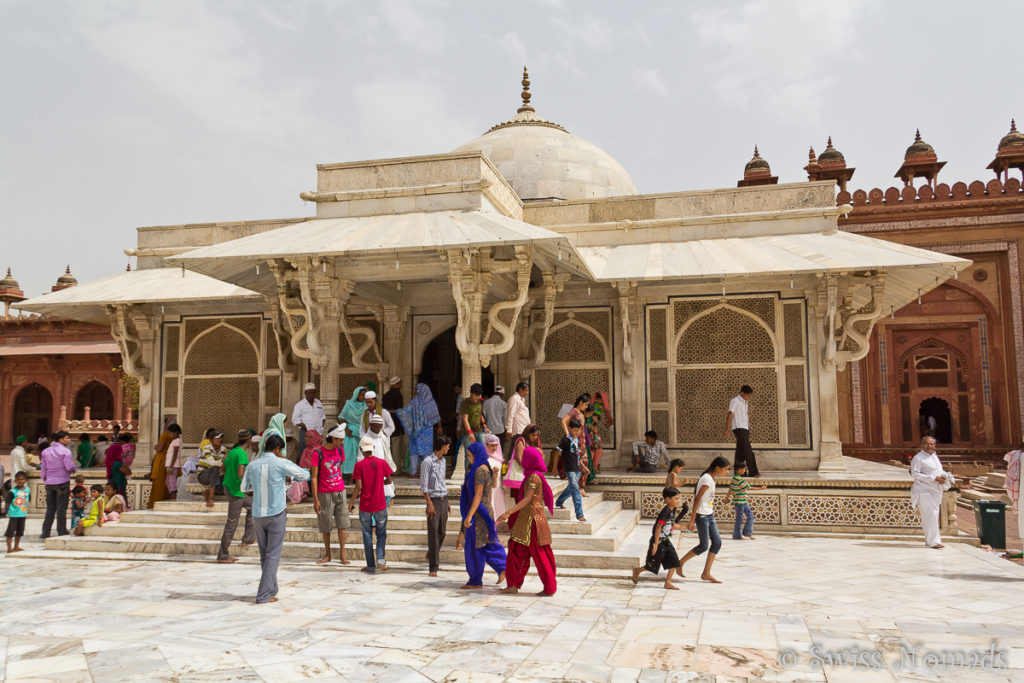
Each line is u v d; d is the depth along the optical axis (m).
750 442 9.45
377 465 6.46
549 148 13.13
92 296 10.44
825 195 10.17
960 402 17.45
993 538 7.80
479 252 7.79
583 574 6.17
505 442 8.67
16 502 7.60
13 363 24.92
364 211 9.02
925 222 17.42
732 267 8.88
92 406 25.61
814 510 8.38
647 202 10.77
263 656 4.06
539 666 3.88
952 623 4.69
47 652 4.15
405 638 4.40
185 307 11.19
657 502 8.87
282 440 5.64
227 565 6.83
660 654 4.07
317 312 8.23
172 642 4.33
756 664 3.89
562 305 10.17
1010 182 17.00
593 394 9.91
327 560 6.78
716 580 6.00
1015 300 16.84
